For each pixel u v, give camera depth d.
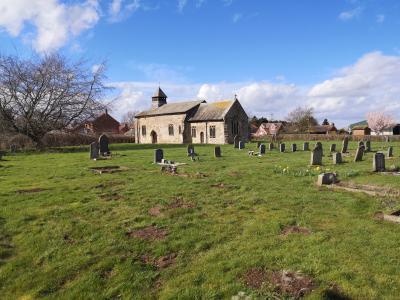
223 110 57.81
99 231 8.12
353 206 9.45
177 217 8.90
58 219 9.03
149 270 6.36
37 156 28.94
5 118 38.47
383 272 5.62
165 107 68.56
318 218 8.47
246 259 6.30
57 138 46.12
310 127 90.56
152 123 67.75
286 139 68.88
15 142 38.28
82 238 7.84
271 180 13.66
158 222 8.54
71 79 45.97
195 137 61.25
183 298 5.36
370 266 5.82
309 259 6.11
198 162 21.19
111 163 21.61
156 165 19.92
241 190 11.71
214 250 6.89
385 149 31.61
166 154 28.36
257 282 5.53
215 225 8.21
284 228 7.88
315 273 5.63
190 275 5.99
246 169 17.20
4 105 38.41
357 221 8.15
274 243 6.95
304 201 10.05
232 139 57.41
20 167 20.64
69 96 40.75
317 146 19.48
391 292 5.10
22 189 12.78
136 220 8.79
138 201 10.50
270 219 8.45
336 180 12.84
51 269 6.61
